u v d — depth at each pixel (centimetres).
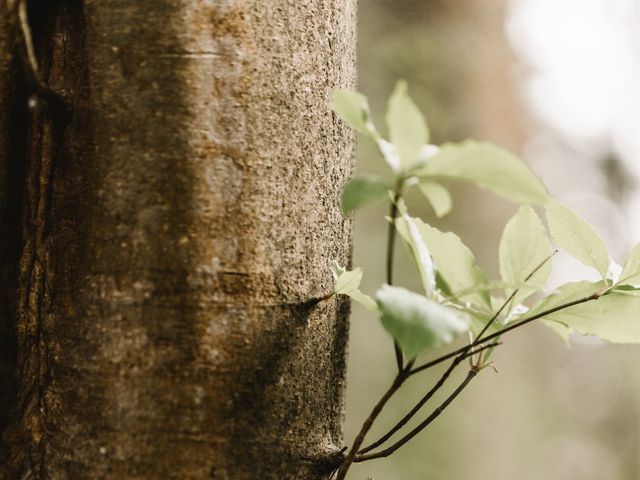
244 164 108
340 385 116
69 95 110
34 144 111
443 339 93
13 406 109
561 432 545
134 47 108
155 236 107
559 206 111
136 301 107
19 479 107
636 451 626
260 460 107
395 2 497
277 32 110
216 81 108
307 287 111
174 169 107
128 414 106
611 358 636
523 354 539
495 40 517
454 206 470
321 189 112
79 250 109
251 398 107
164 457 105
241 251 107
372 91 482
